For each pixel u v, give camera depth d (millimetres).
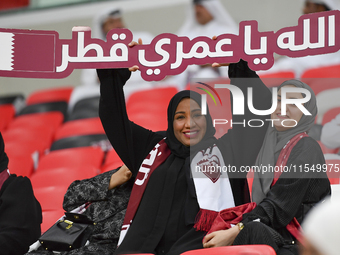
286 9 18797
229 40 9289
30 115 20016
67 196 9781
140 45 9500
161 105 18578
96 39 9586
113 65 9484
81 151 16984
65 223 9414
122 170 9914
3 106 20688
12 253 9234
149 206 8930
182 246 8211
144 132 10180
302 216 8367
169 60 9414
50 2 21734
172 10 20250
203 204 8555
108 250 9008
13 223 9477
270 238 7301
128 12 20703
